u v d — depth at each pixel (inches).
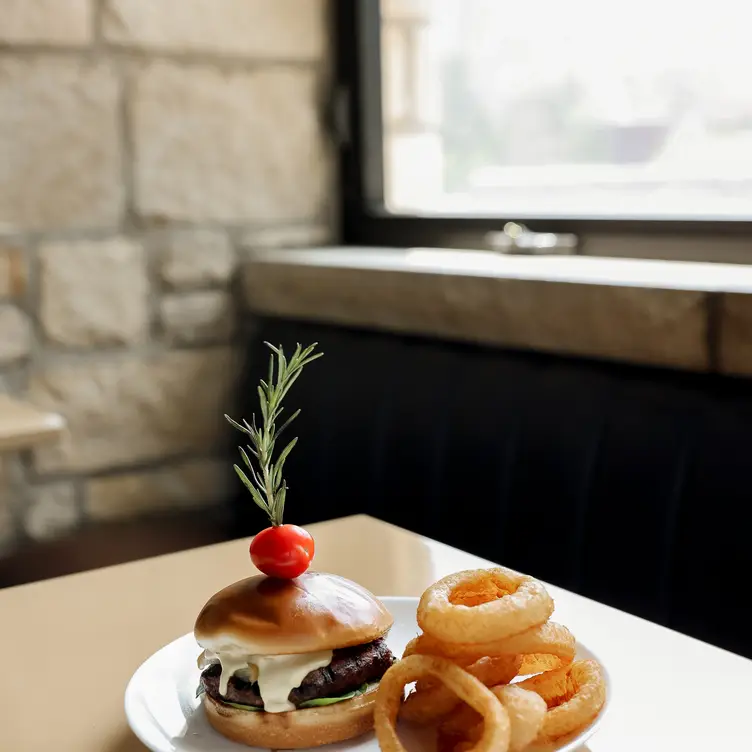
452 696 27.7
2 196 81.8
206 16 89.1
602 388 60.8
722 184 72.1
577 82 81.2
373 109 96.5
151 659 32.4
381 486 75.8
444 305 70.7
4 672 33.9
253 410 91.5
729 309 53.5
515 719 25.8
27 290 83.7
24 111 81.9
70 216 84.8
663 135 75.6
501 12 86.7
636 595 57.4
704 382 56.4
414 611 36.4
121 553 90.5
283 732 27.8
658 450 56.6
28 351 84.3
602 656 34.0
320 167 97.7
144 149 87.5
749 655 51.9
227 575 42.3
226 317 93.2
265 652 27.8
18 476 85.5
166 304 90.2
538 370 65.1
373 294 76.8
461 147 91.4
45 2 81.6
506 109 87.2
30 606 39.3
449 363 71.4
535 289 64.0
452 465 69.7
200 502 94.2
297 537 29.8
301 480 84.7
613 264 71.5
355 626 28.8
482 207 90.4
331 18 96.4
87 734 30.0
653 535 56.4
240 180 92.7
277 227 95.5
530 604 27.5
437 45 92.2
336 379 81.0
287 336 87.9
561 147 83.0
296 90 95.1
